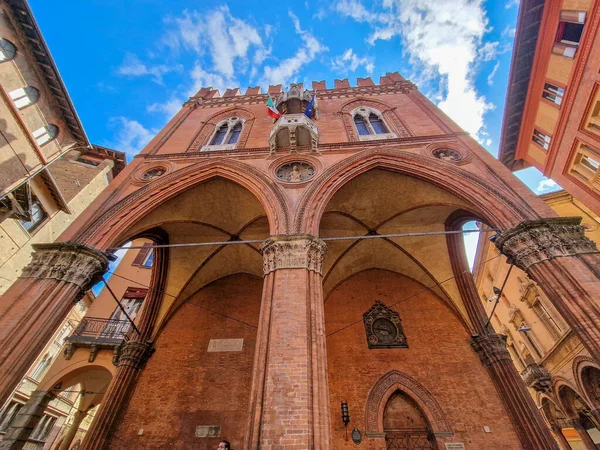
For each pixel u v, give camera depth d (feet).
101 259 30.40
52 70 47.75
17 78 44.80
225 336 47.01
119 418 38.42
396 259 53.01
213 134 55.21
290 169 41.70
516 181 34.60
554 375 65.87
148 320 47.52
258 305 50.80
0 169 43.88
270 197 36.65
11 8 42.50
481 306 46.11
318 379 21.01
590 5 45.47
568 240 26.63
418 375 41.70
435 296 50.70
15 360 21.71
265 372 21.50
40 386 48.16
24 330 23.18
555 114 58.03
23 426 43.96
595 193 53.72
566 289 23.62
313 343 22.94
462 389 40.04
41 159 50.26
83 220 33.47
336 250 50.75
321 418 19.38
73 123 54.13
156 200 38.42
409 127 49.01
